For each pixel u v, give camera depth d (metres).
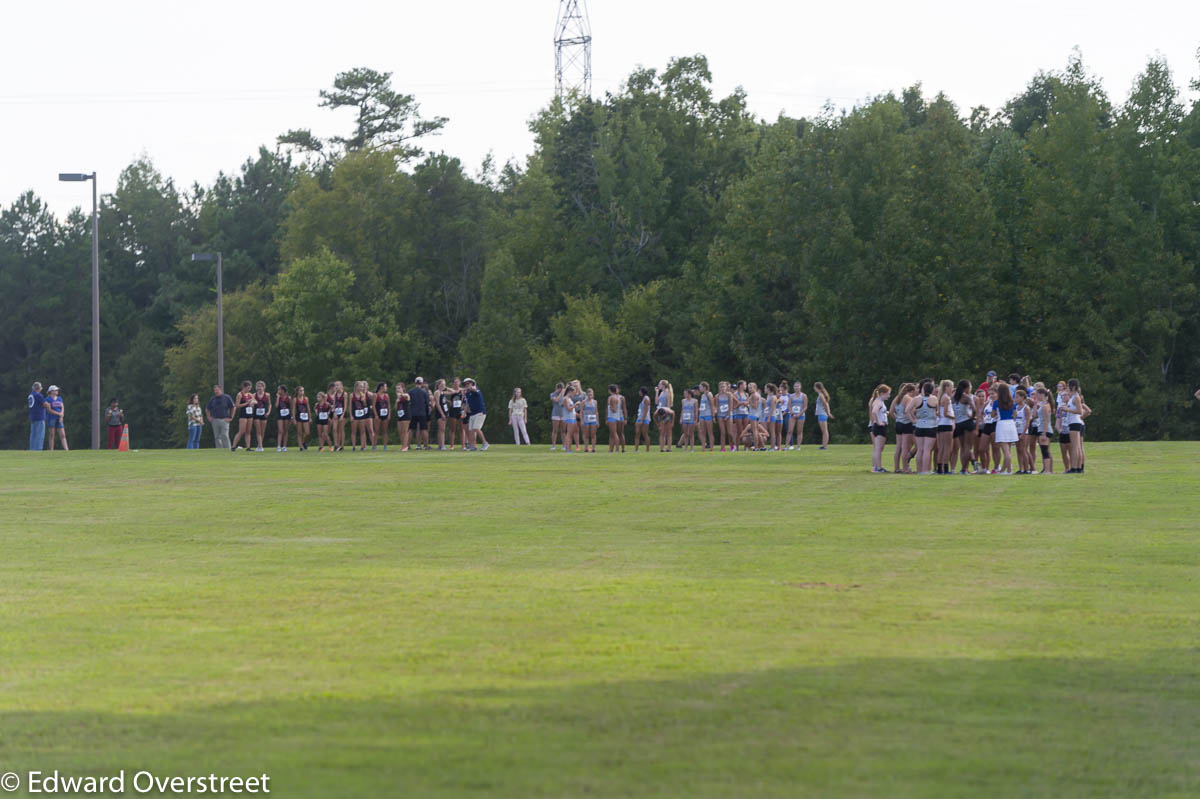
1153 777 7.03
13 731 7.99
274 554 16.86
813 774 7.05
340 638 10.85
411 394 47.81
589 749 7.52
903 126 93.88
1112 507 22.86
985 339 76.12
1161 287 74.94
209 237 131.12
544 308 98.88
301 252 101.56
